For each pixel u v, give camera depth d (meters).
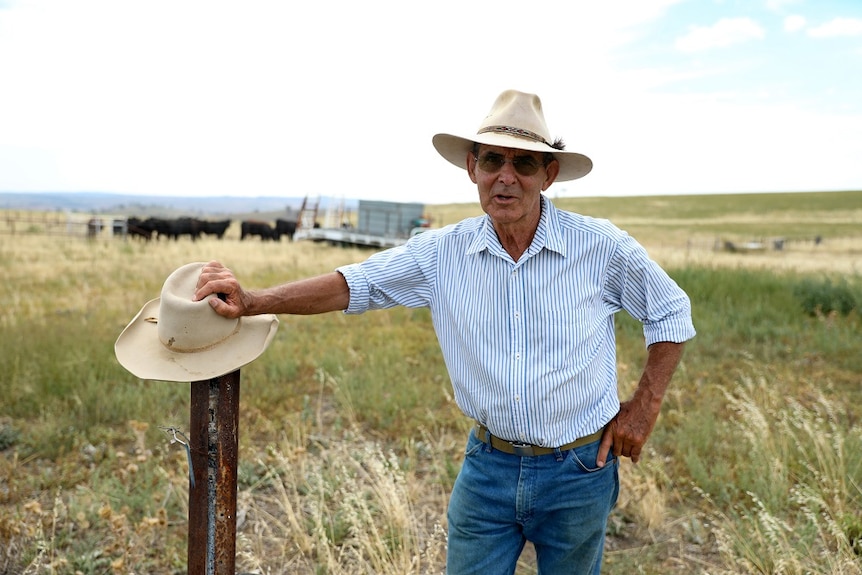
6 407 5.82
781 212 77.00
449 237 2.57
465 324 2.47
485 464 2.53
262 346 2.36
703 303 11.06
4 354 6.70
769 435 4.87
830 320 9.70
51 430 5.20
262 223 36.06
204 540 2.33
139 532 3.88
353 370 7.14
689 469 4.80
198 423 2.30
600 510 2.54
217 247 25.75
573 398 2.40
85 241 25.92
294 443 5.21
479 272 2.46
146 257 19.92
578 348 2.40
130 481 4.60
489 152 2.36
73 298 11.29
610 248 2.45
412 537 3.90
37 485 4.55
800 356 8.18
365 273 2.52
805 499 3.87
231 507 2.34
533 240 2.38
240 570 3.73
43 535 3.76
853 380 7.24
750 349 8.48
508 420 2.40
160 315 2.30
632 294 2.52
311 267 17.52
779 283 12.11
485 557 2.59
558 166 2.52
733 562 3.62
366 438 5.54
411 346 8.50
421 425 5.56
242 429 5.62
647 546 4.03
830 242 42.75
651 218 70.38
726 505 4.40
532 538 2.65
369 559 3.69
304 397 6.39
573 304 2.40
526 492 2.47
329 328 9.44
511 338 2.39
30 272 14.94
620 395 6.14
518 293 2.39
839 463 4.46
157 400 5.96
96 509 4.15
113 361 6.75
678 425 5.82
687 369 7.48
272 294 2.39
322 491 3.99
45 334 7.50
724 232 52.38
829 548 3.85
